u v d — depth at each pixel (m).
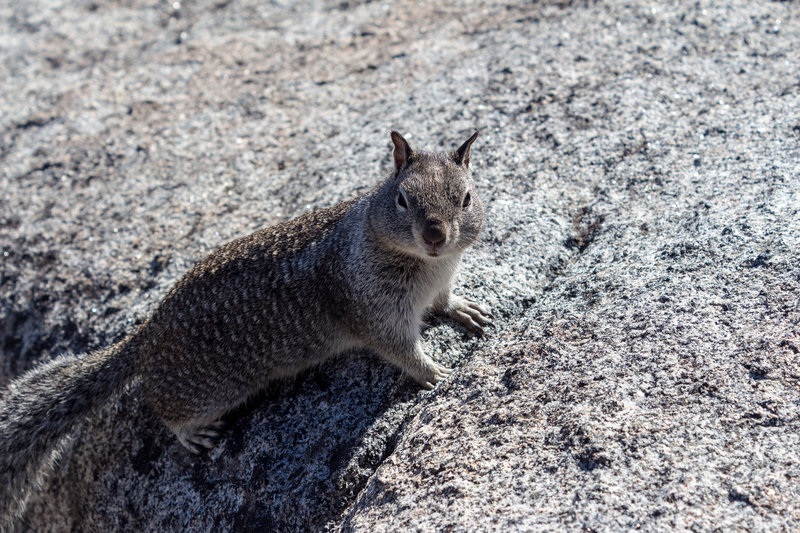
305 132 11.91
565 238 8.77
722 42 11.86
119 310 9.51
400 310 7.45
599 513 4.88
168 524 7.68
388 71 13.10
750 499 4.70
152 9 16.86
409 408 7.37
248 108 12.79
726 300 6.48
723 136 9.56
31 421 8.16
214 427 7.89
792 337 5.85
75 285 10.00
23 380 8.40
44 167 12.13
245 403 8.04
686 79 11.06
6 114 13.61
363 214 7.59
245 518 7.15
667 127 10.07
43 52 15.59
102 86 14.07
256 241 8.07
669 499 4.84
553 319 7.17
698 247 7.34
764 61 11.18
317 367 8.16
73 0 17.48
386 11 15.53
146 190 11.23
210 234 10.07
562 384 6.18
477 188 9.59
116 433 8.39
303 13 15.88
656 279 7.11
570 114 10.68
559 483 5.25
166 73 14.25
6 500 8.44
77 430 8.58
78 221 10.89
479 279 8.38
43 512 8.74
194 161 11.70
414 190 6.86
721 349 5.96
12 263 10.66
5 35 16.34
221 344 7.67
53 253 10.49
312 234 7.93
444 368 7.57
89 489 8.41
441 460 6.00
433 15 15.06
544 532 4.88
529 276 8.41
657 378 5.88
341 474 6.91
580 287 7.63
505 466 5.60
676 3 13.09
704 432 5.27
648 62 11.60
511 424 6.00
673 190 8.81
